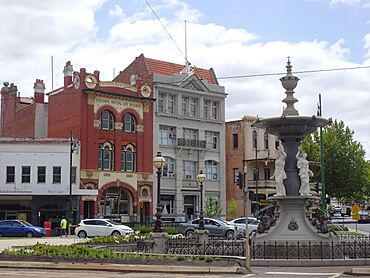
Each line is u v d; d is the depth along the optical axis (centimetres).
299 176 2392
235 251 2262
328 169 6569
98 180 5688
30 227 4541
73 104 5772
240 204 6775
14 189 5459
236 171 6906
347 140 6650
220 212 6244
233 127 7019
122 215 5834
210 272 1770
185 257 1986
